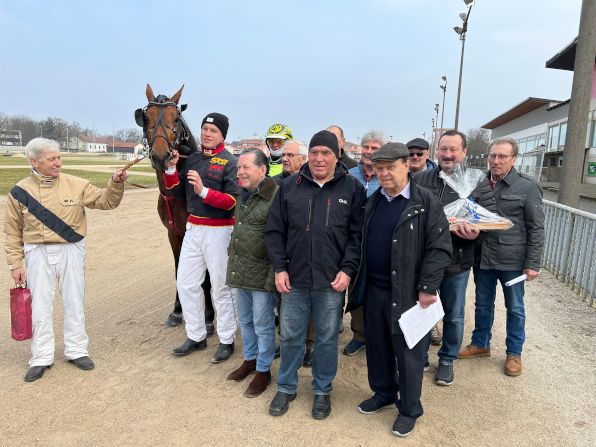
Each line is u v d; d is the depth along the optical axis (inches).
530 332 152.2
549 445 92.7
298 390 116.9
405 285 92.4
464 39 602.2
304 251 97.6
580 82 225.8
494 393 114.2
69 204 120.2
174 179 132.6
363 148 136.8
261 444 92.7
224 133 135.0
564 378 121.0
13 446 90.6
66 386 115.3
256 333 113.5
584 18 223.9
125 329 155.3
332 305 99.7
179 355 135.3
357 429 98.6
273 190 109.7
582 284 190.4
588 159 836.0
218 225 129.0
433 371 127.2
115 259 256.4
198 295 135.0
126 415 102.7
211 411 105.2
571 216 206.4
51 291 121.3
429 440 94.4
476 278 131.1
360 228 100.2
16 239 119.7
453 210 110.0
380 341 100.8
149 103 132.9
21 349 137.4
